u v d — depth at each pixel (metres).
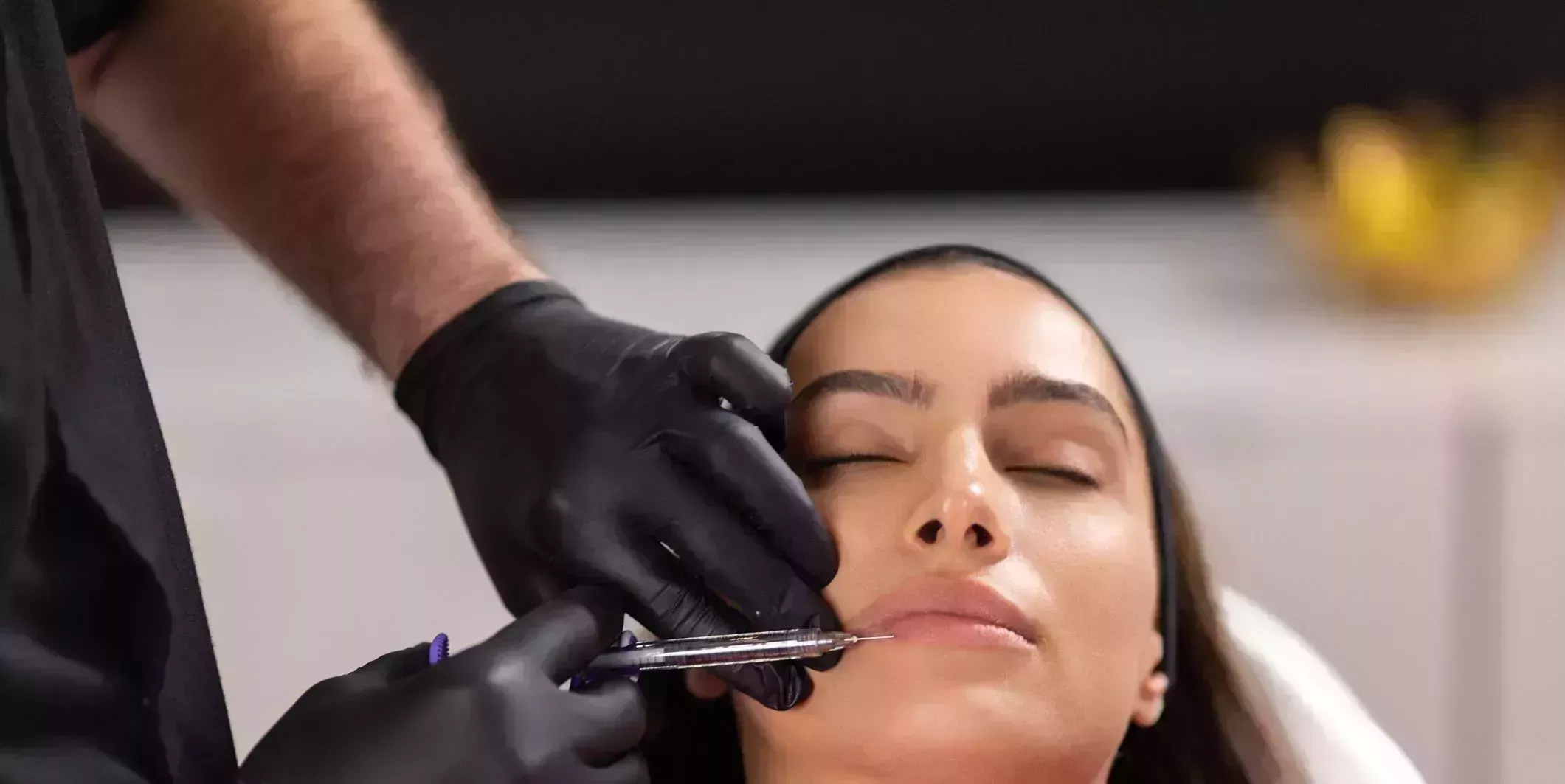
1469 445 1.48
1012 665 0.73
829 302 0.89
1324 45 1.94
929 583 0.74
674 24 1.85
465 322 0.86
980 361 0.81
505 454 0.79
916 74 1.90
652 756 0.93
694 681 0.88
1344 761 1.02
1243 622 1.14
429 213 0.91
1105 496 0.81
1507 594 1.49
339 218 0.91
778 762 0.80
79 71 0.94
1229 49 1.93
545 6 1.83
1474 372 1.49
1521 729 1.51
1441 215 1.67
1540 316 1.68
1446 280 1.67
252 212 0.95
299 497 1.44
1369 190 1.69
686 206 1.93
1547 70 1.96
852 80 1.90
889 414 0.80
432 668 0.65
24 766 0.57
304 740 0.63
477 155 1.87
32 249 0.60
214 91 0.92
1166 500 0.90
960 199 1.96
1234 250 1.95
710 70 1.88
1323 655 1.49
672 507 0.75
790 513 0.74
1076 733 0.75
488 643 0.67
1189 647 0.99
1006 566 0.75
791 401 0.79
